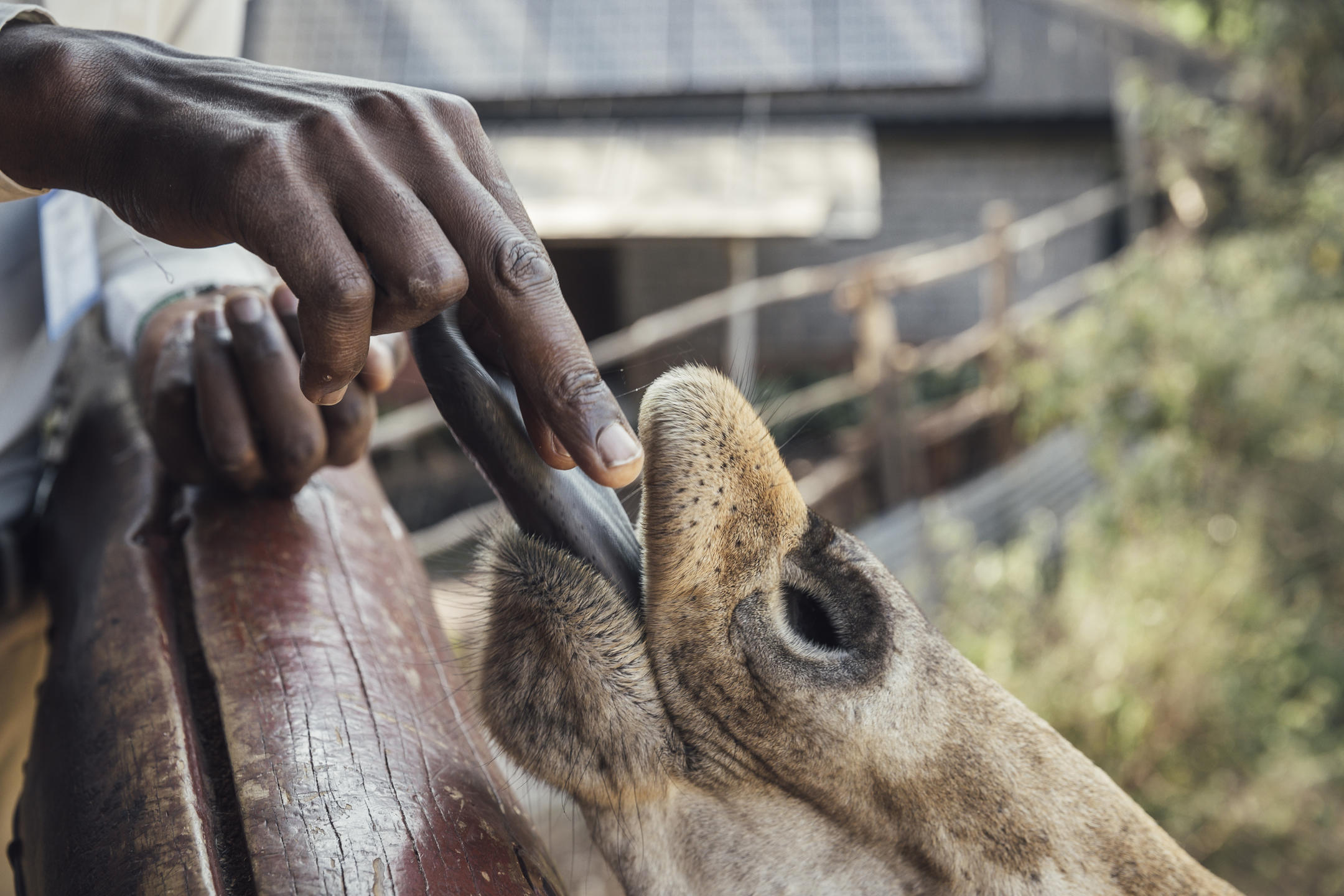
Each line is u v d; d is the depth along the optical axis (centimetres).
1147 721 492
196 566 100
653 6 1174
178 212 64
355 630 94
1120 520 605
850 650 76
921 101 1131
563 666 71
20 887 93
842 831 79
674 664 73
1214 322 662
